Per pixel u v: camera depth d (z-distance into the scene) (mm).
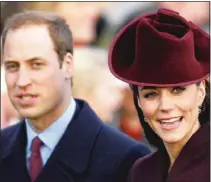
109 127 8422
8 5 12930
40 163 8055
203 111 6832
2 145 8414
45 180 7941
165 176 7066
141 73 6664
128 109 12547
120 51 6988
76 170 7934
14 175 8141
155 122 6672
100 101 12633
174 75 6500
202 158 6684
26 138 8250
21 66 7535
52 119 8016
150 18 6992
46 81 7586
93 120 8281
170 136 6578
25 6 13070
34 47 7539
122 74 6824
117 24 13148
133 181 7340
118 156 7969
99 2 13227
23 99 7570
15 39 7570
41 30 7641
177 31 6715
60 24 7844
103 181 7883
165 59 6547
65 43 7832
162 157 7098
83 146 8055
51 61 7633
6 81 7648
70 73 7969
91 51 13070
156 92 6602
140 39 6688
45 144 8055
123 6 13148
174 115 6523
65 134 8062
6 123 11914
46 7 13133
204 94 6746
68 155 7996
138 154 8031
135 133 12492
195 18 12320
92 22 13211
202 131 6746
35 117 7676
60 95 7816
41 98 7590
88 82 12727
